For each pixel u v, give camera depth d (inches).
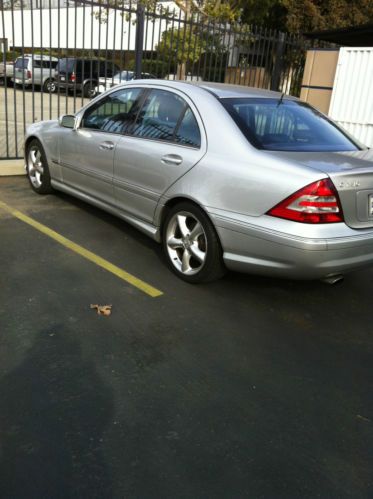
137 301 145.6
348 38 423.5
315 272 129.3
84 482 81.0
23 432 90.6
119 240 193.9
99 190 196.1
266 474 86.3
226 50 402.3
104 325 130.4
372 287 174.4
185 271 159.2
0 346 116.3
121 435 92.1
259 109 159.6
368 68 351.9
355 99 362.6
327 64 387.2
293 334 136.4
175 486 81.9
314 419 102.1
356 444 95.9
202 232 150.3
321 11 741.3
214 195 142.9
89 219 215.2
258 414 102.0
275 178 129.6
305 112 174.2
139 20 311.0
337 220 127.8
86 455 86.6
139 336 127.0
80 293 147.1
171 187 157.0
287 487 83.9
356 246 130.1
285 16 780.0
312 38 428.8
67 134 210.7
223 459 88.7
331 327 142.5
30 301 138.9
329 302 158.9
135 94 184.5
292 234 125.8
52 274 158.1
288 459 90.4
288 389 111.6
